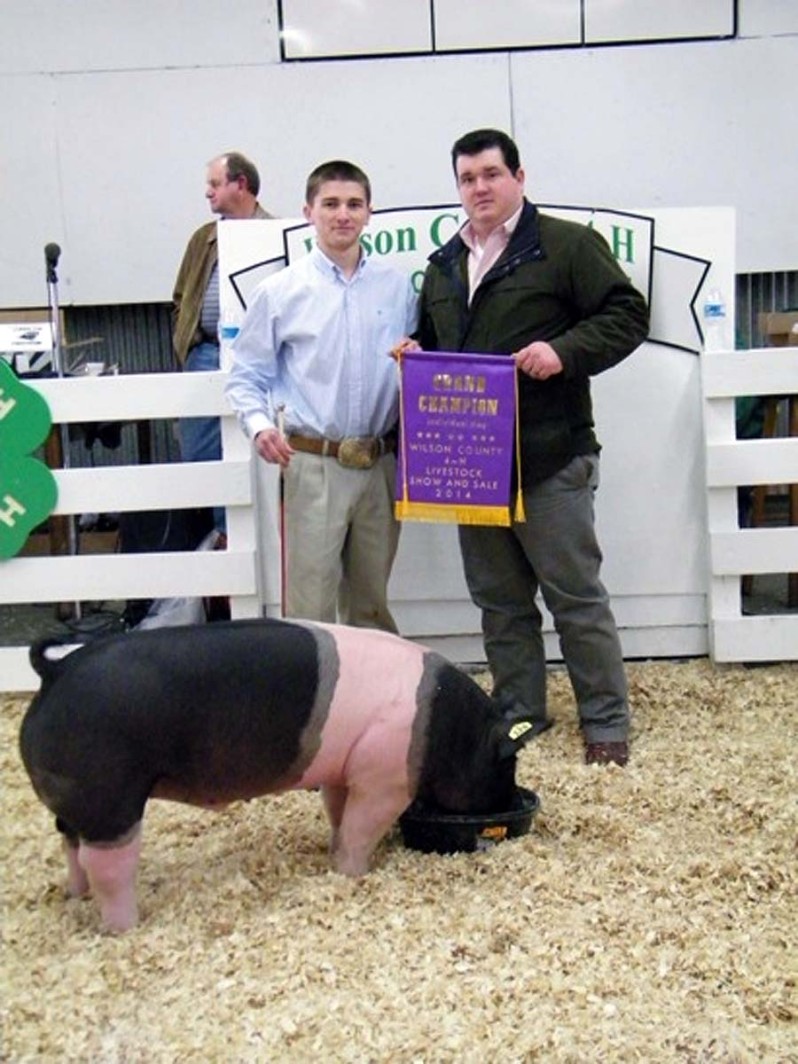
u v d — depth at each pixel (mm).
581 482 3836
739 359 4590
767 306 8086
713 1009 2498
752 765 3881
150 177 7828
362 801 3012
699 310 4637
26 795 3746
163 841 3352
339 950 2711
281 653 2852
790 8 7633
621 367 4688
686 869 3121
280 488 4199
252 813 3523
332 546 3900
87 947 2758
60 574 4719
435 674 3049
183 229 7867
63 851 3289
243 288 4648
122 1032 2436
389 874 3064
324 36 7695
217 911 2902
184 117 7770
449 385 3693
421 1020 2447
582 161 7801
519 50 7703
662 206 7836
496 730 3145
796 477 4645
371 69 7711
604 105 7738
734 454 4645
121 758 2705
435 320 3861
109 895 2805
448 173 7805
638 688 4578
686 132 7770
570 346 3602
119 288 7941
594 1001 2516
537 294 3697
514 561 4008
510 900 2945
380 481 3943
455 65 7699
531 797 3383
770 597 5637
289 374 3887
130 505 4672
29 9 7656
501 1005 2502
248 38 7691
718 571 4703
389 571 4090
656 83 7715
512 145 3695
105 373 6555
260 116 7766
